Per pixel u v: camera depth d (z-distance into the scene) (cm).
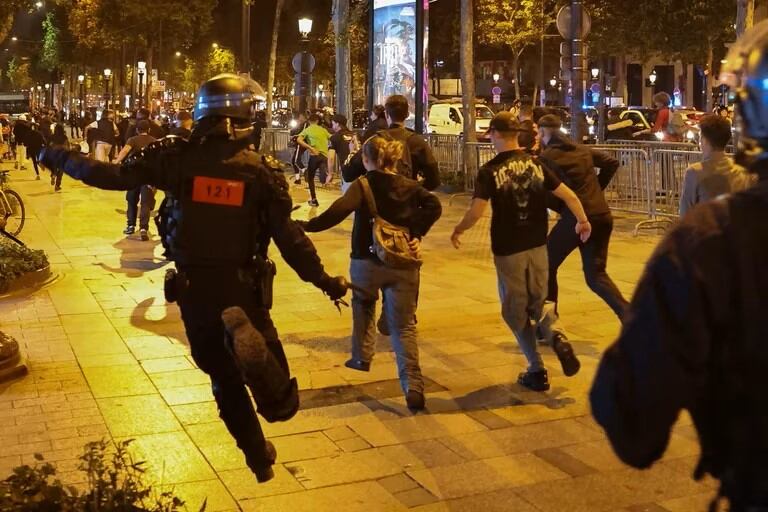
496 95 5034
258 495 471
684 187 606
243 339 354
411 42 2086
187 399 624
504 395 634
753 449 173
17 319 860
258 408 380
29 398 625
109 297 963
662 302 175
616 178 1541
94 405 611
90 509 367
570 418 586
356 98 5488
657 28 2992
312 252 395
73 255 1238
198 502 461
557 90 5947
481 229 1469
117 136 2391
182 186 383
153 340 783
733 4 2909
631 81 6303
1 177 1461
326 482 488
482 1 4294
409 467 509
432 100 3941
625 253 1227
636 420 178
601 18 3092
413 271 603
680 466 504
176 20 4322
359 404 616
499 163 611
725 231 174
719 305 171
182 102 6075
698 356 172
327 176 2183
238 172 381
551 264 736
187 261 382
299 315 880
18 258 1012
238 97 383
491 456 525
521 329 632
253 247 390
